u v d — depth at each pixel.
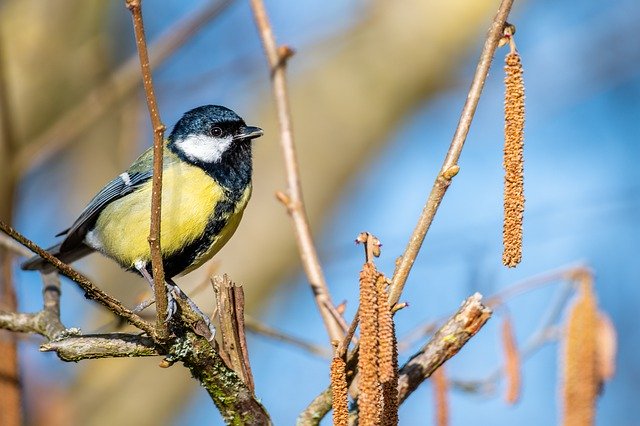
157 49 11.31
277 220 13.26
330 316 7.53
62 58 13.04
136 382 12.73
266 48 8.77
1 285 8.84
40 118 12.82
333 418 5.48
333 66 14.42
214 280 6.48
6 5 13.27
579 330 6.97
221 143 8.84
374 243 5.36
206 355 6.38
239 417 6.57
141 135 13.37
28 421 12.21
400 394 6.23
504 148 5.52
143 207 8.54
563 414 6.93
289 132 8.46
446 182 5.61
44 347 6.42
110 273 13.31
